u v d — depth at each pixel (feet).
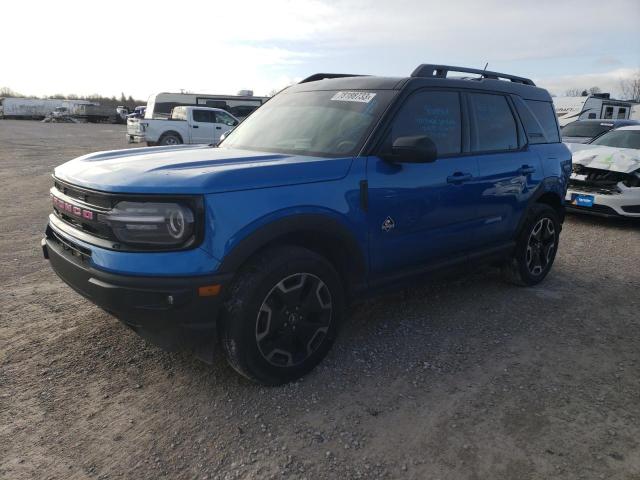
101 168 9.43
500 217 13.84
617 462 7.92
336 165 9.99
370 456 7.93
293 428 8.55
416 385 9.95
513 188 14.02
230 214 8.46
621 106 70.54
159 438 8.25
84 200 9.05
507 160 13.80
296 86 14.20
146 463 7.70
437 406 9.27
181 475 7.47
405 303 14.16
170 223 8.18
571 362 11.05
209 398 9.33
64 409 8.93
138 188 8.24
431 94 12.07
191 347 8.93
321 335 10.08
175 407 9.05
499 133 13.96
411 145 10.05
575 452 8.13
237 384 9.78
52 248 10.02
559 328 12.76
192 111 66.64
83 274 8.81
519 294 15.12
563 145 16.70
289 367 9.67
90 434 8.30
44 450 7.91
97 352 10.85
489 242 13.91
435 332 12.33
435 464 7.79
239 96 92.58
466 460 7.88
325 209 9.59
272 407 9.11
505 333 12.39
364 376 10.22
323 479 7.45
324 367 10.50
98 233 8.77
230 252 8.45
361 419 8.84
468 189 12.49
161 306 8.21
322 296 9.91
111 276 8.32
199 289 8.25
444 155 12.17
